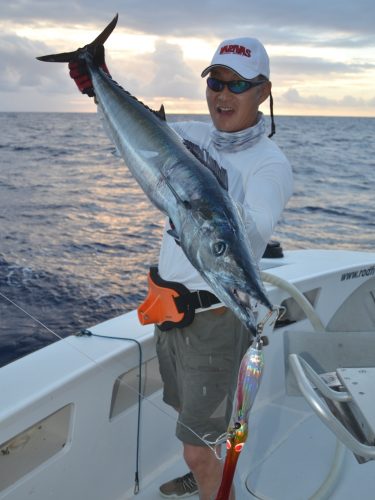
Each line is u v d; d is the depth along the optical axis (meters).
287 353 2.31
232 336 1.97
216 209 1.35
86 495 2.17
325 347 2.30
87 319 5.86
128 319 2.62
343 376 1.93
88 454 2.15
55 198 14.81
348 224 12.78
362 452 1.61
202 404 1.95
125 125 1.68
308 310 2.71
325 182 21.36
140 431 2.41
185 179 1.43
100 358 2.17
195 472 1.98
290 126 83.81
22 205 13.48
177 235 1.42
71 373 2.04
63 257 8.48
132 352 2.31
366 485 2.40
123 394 2.31
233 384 2.04
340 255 3.84
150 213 12.91
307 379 1.77
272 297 3.04
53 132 50.28
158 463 2.52
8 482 1.87
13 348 4.98
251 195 1.82
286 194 1.90
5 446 1.86
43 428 1.97
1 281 7.04
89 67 1.89
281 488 2.43
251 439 2.80
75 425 2.07
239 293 1.29
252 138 1.94
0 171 20.62
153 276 2.11
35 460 1.95
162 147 1.55
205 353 1.96
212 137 2.01
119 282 7.24
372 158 32.88
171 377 2.19
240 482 2.47
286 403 3.14
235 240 1.32
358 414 1.80
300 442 2.76
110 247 9.31
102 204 14.08
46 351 2.25
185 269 1.98
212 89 1.96
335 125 93.81
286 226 12.34
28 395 1.88
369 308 3.65
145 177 1.56
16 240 9.57
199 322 1.97
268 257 3.79
